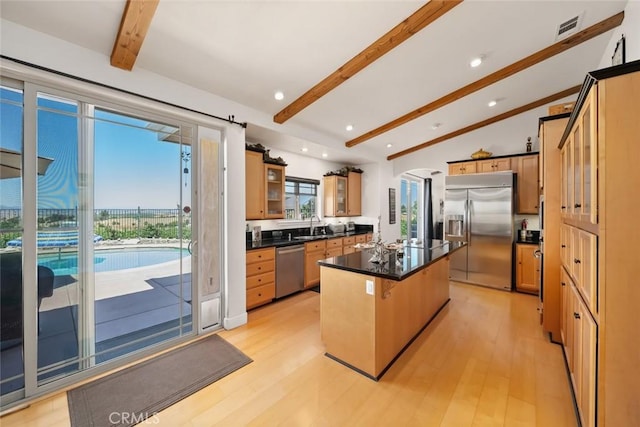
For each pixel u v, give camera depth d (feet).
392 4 6.57
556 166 8.72
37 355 6.19
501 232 13.99
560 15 7.82
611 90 4.12
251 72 8.46
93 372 6.95
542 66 10.75
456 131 16.93
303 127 12.95
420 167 18.99
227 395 6.30
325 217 18.31
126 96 7.25
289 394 6.33
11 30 5.63
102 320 7.27
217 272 9.67
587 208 4.98
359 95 10.93
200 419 5.60
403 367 7.39
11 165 5.87
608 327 4.19
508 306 11.83
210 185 9.43
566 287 7.29
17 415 5.65
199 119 8.89
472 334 9.28
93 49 6.66
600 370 4.25
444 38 8.18
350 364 7.36
